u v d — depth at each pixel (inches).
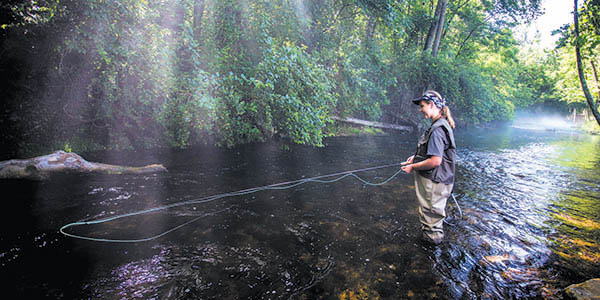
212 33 283.3
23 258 78.5
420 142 101.7
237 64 274.5
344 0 372.8
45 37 182.7
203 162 206.7
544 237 104.1
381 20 399.9
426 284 73.8
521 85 1193.4
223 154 237.1
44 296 63.8
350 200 140.1
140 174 167.8
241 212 119.2
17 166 144.1
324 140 358.6
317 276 75.6
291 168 202.5
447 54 631.2
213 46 271.1
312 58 280.1
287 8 317.7
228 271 76.5
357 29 439.2
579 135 650.8
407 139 423.8
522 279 77.5
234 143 280.2
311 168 205.6
